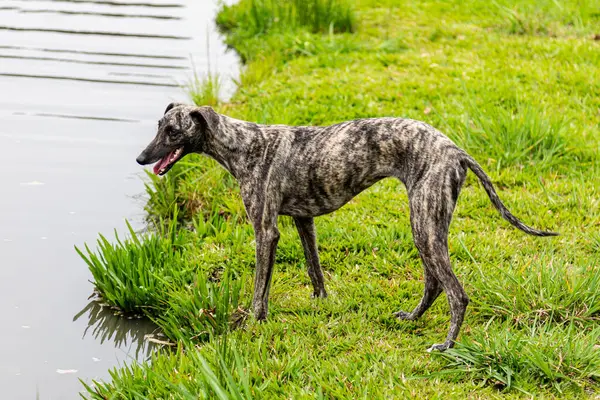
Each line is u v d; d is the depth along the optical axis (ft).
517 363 16.20
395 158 17.24
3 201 25.73
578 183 24.86
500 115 27.25
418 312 18.57
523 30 39.45
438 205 16.56
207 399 15.30
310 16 41.24
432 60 35.37
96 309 20.80
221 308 19.03
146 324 20.27
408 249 21.99
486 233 22.58
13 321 20.07
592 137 27.66
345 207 24.40
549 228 22.67
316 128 18.19
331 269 21.44
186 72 36.55
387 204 24.48
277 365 16.53
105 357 18.90
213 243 22.71
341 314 18.97
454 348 16.89
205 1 49.80
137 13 46.60
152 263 21.48
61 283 21.80
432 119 29.22
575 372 16.05
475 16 42.52
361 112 29.94
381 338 17.90
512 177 25.58
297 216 18.75
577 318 17.92
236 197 25.00
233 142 17.99
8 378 17.89
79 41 40.52
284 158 17.92
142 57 38.45
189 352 17.11
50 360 18.66
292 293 20.26
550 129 26.68
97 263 21.11
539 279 18.79
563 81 32.42
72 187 26.84
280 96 31.63
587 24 39.34
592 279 18.58
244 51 38.73
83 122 31.30
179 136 17.76
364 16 43.11
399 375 16.17
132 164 28.50
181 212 25.22
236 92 33.63
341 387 15.67
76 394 17.40
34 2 48.42
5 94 33.53
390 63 35.50
